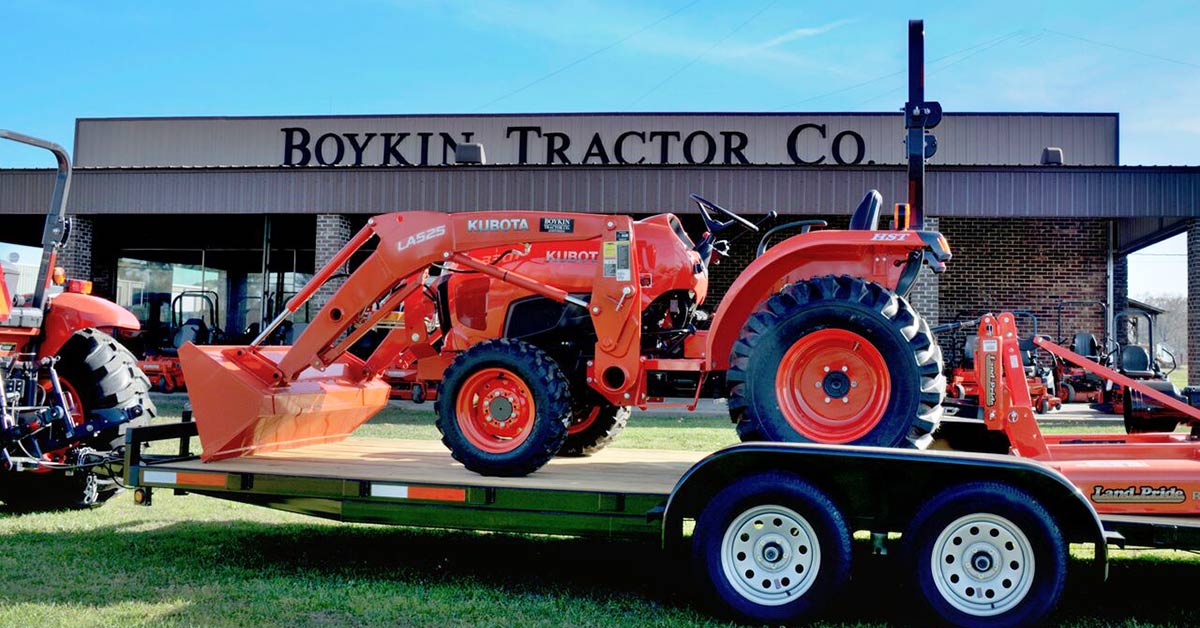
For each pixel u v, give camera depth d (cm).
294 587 428
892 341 416
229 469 463
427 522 428
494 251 531
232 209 1532
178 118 2373
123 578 441
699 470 385
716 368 467
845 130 2112
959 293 1797
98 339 627
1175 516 376
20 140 546
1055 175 1397
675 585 444
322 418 559
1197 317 1432
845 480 388
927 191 1405
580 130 2184
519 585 442
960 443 507
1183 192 1394
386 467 479
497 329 524
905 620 386
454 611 394
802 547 377
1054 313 1780
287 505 451
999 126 2117
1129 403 497
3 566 459
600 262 469
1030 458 403
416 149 2256
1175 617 396
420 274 518
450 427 459
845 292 427
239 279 2153
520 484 423
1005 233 1792
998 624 358
